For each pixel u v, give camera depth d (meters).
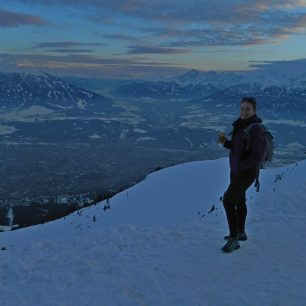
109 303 5.52
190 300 5.45
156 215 21.67
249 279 6.08
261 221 9.35
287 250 7.22
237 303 5.36
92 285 6.12
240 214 7.71
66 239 9.13
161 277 6.25
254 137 6.80
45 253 8.14
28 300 5.82
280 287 5.78
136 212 23.31
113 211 24.34
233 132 7.09
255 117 6.95
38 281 6.58
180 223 9.75
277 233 8.17
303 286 5.80
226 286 5.86
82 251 7.96
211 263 6.72
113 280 6.21
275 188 15.17
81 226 22.45
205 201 22.34
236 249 7.29
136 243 8.12
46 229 23.62
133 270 6.57
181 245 7.73
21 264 7.51
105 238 8.60
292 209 10.24
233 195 7.13
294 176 16.97
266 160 6.94
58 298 5.76
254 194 14.74
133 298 5.65
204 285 5.91
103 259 7.40
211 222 9.63
